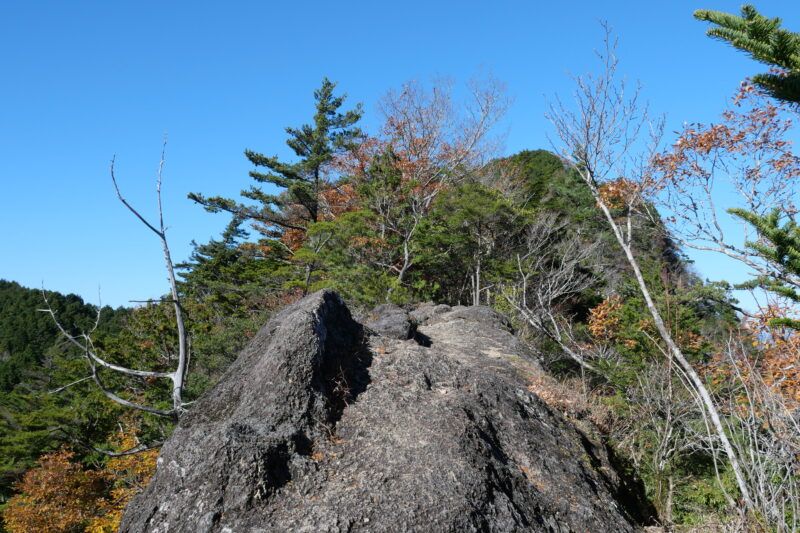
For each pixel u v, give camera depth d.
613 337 13.20
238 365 6.26
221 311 28.17
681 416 8.40
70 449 16.44
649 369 9.48
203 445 4.46
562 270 18.11
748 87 8.39
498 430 5.99
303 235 30.53
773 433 3.99
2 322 46.09
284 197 29.42
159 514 4.18
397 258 21.98
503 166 29.73
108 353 17.33
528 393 7.33
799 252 3.52
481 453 5.10
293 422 4.96
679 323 9.79
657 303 10.18
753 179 8.89
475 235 22.12
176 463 4.46
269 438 4.58
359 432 5.14
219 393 5.68
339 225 20.92
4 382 37.69
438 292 22.50
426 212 24.89
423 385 6.20
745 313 7.49
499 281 19.45
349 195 28.83
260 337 6.69
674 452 8.53
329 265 20.78
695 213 8.46
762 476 3.94
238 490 4.15
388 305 11.59
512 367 8.95
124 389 16.91
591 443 7.29
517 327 15.80
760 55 2.82
